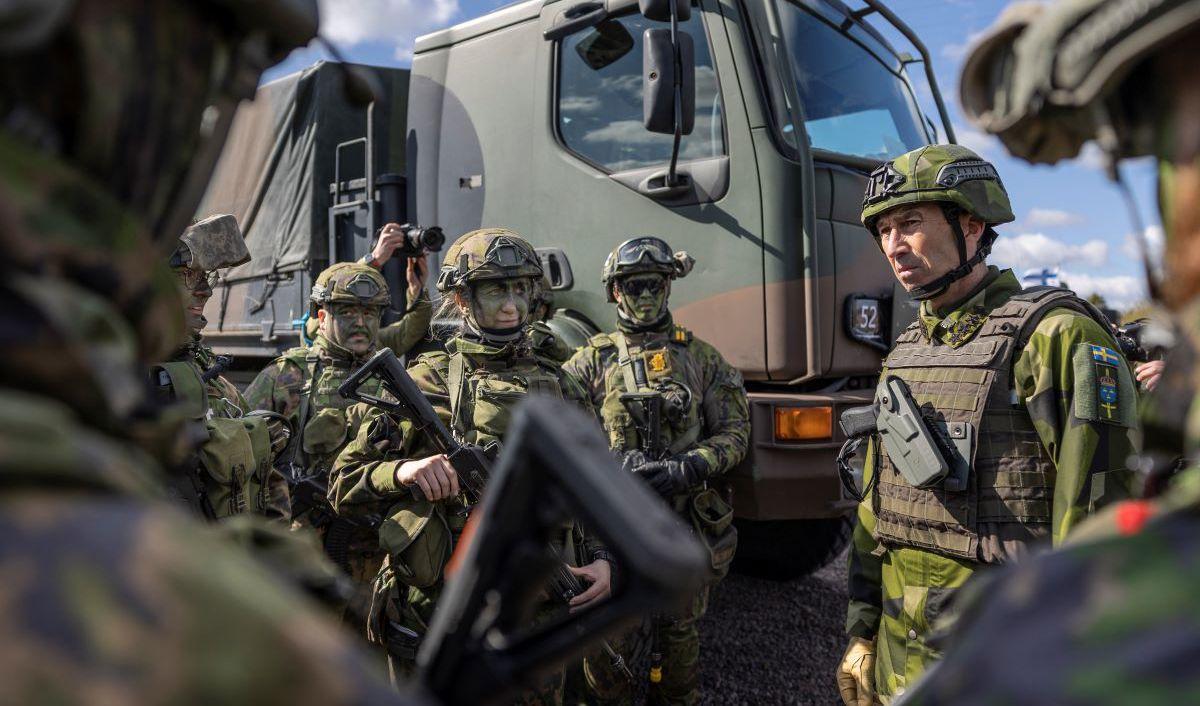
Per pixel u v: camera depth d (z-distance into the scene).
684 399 2.96
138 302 0.51
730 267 3.22
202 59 0.55
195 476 1.91
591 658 2.70
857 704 1.94
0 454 0.37
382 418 2.37
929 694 0.49
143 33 0.50
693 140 3.38
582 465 0.54
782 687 3.21
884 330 3.43
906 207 1.83
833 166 3.32
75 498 0.39
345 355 3.23
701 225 3.29
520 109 3.81
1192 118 0.51
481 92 3.96
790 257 3.12
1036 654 0.43
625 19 3.54
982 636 0.47
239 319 4.98
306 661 0.38
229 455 2.01
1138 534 0.47
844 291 3.27
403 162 4.73
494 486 0.59
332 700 0.38
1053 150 0.67
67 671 0.33
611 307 3.49
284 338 4.59
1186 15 0.48
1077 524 1.54
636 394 2.97
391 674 2.25
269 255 4.71
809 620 3.85
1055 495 1.59
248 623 0.38
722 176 3.24
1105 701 0.39
